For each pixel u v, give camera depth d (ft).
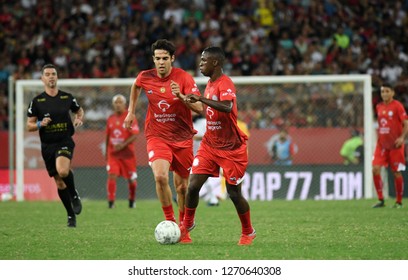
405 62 294.46
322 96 233.55
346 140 230.68
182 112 109.40
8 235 118.73
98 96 233.96
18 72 287.07
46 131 128.47
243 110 233.96
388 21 309.22
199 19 313.32
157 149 108.17
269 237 113.50
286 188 228.43
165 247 102.32
